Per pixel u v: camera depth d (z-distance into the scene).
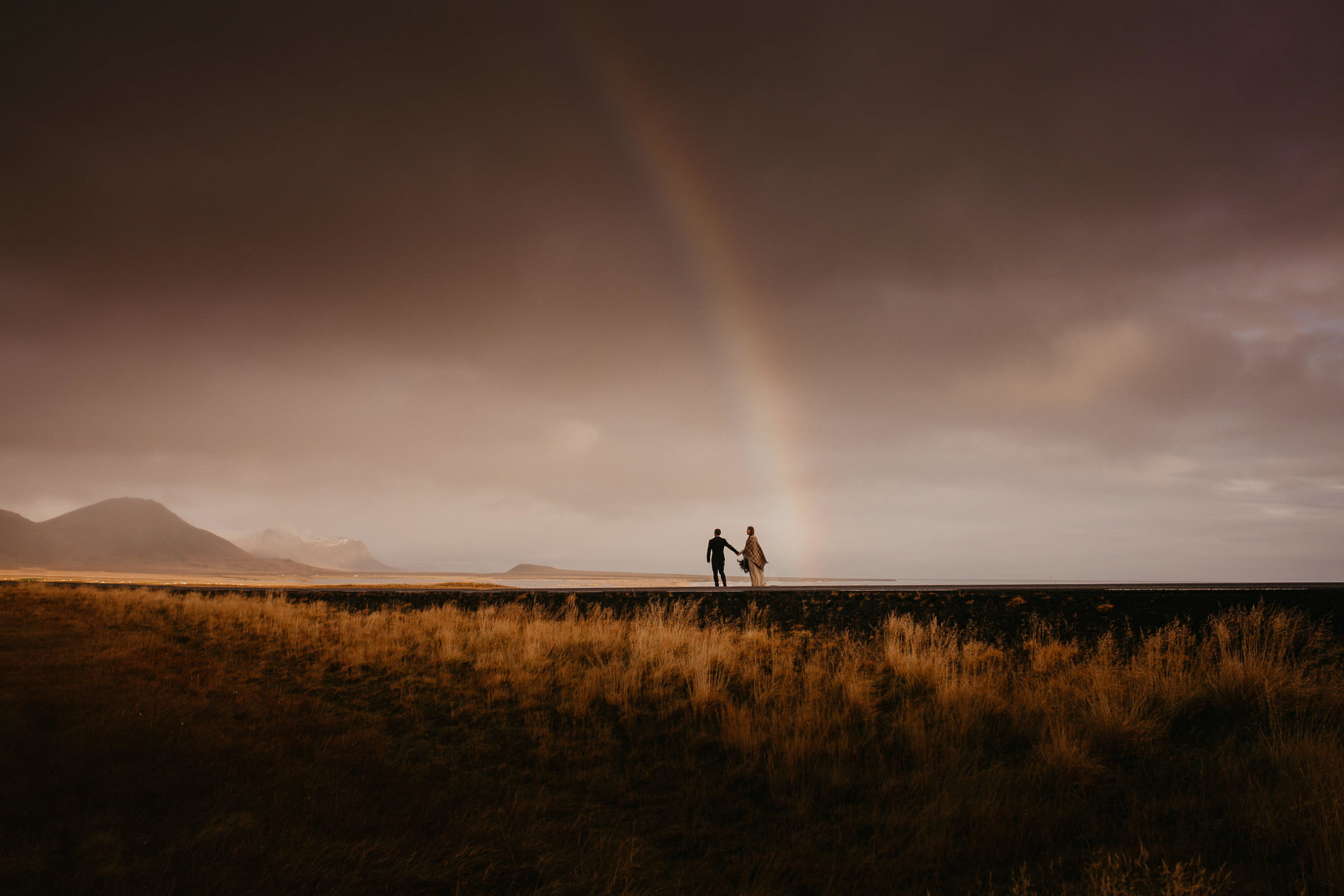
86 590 25.70
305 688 11.89
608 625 15.68
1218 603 13.53
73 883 4.66
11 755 6.91
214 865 5.13
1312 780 5.79
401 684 12.02
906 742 8.15
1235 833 5.41
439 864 5.64
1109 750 7.31
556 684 11.70
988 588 21.09
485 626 16.42
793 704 9.66
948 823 6.11
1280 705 7.94
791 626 15.09
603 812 7.06
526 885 5.40
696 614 17.16
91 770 6.78
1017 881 5.06
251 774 7.20
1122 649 11.49
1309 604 12.96
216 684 11.37
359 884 5.14
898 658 11.22
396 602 21.91
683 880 5.59
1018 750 7.79
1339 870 4.58
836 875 5.54
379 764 8.05
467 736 9.49
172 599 22.89
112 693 9.88
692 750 8.65
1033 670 10.45
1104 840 5.60
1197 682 8.88
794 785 7.33
